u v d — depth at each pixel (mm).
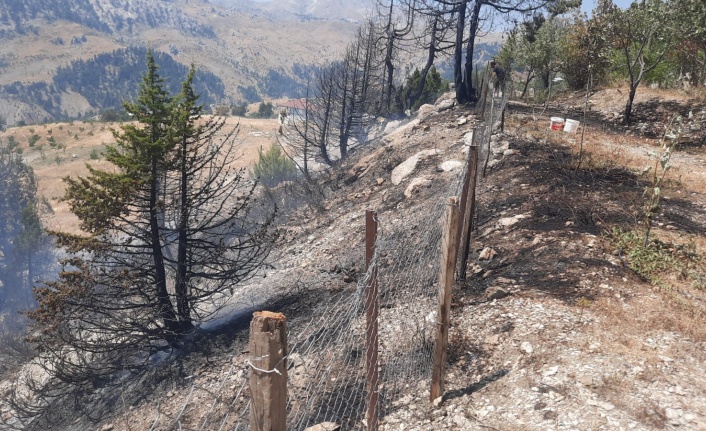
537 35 26703
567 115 20609
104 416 10445
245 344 10938
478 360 6262
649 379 5332
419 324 7414
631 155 14383
